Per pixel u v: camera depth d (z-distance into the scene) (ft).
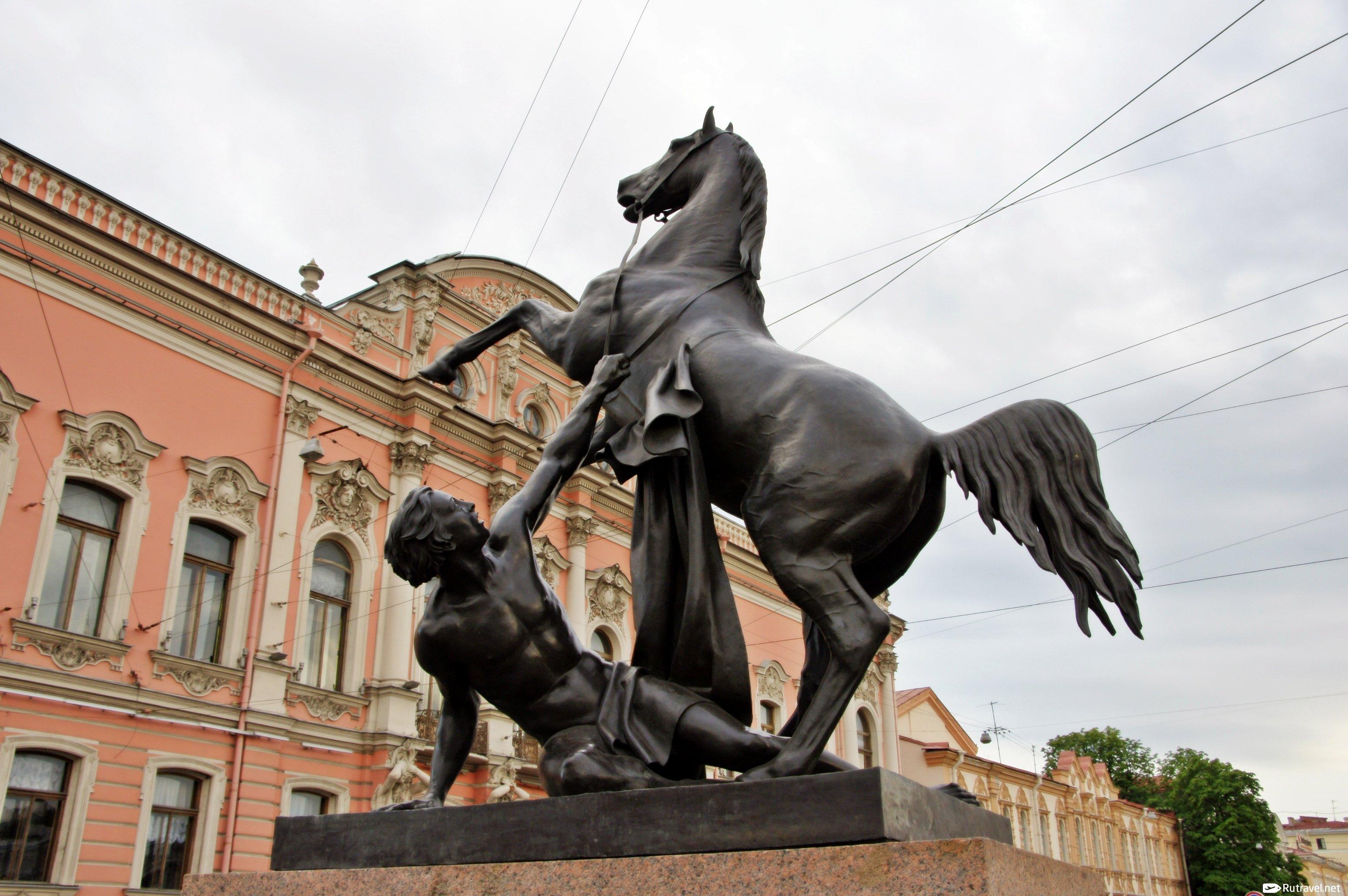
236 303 43.62
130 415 39.27
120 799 35.47
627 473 8.00
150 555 38.73
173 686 38.17
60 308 38.09
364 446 48.62
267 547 42.70
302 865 6.91
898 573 7.35
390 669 45.91
